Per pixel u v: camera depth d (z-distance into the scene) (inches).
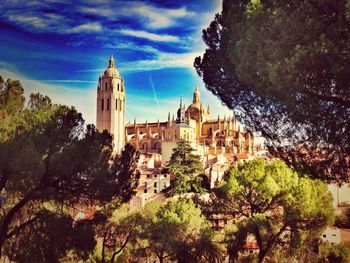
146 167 3348.9
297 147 514.0
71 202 679.1
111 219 1132.5
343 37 380.8
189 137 4549.7
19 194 644.1
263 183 1063.0
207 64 604.1
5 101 618.5
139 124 5083.7
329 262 1267.2
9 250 653.3
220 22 583.5
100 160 668.1
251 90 517.7
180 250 1190.9
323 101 434.9
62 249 651.5
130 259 1413.6
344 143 452.4
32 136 592.1
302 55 382.3
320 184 1070.4
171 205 1275.8
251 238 1429.6
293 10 419.8
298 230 1080.2
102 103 5064.0
